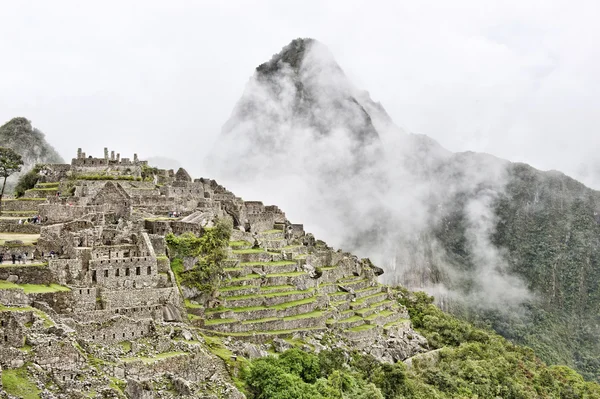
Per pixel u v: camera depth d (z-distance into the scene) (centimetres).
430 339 18550
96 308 8294
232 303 11738
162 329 8388
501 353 19650
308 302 13412
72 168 16062
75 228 9888
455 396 14025
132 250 9456
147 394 6919
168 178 17288
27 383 5853
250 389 8650
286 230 18750
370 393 10444
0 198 13900
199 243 11319
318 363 10431
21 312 6531
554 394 18862
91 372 6481
